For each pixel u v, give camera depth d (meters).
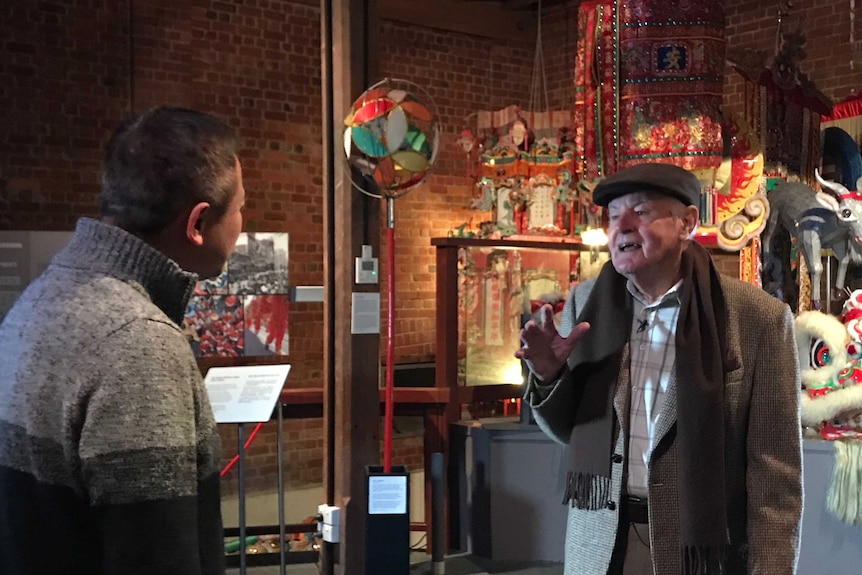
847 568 3.01
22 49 4.51
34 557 0.93
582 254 4.49
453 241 3.77
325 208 3.17
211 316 3.12
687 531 1.53
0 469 0.95
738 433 1.63
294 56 5.44
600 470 1.65
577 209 4.56
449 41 6.13
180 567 0.92
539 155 4.57
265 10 5.30
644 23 3.30
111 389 0.93
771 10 5.11
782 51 4.08
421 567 3.51
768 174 4.02
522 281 4.32
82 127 4.70
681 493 1.55
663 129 3.29
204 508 1.04
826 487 3.03
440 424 3.76
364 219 3.09
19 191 4.53
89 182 4.73
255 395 2.61
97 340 0.94
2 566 0.94
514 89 6.49
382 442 3.85
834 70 4.79
